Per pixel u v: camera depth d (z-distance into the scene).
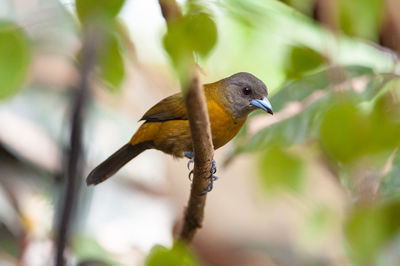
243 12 6.26
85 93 3.45
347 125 4.07
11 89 3.12
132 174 16.14
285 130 6.59
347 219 4.55
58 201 3.89
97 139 14.05
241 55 10.62
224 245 17.03
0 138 14.00
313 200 5.62
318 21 7.31
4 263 12.23
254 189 4.74
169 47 3.64
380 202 4.54
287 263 15.81
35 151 13.84
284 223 16.59
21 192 13.35
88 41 3.38
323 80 6.71
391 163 5.22
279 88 7.21
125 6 3.37
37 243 12.27
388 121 4.10
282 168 4.63
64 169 3.58
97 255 5.88
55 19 3.51
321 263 10.89
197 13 3.96
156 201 16.12
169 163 17.05
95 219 14.70
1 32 3.15
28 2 7.95
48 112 14.20
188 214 8.77
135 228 14.99
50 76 13.02
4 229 12.63
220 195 17.11
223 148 17.78
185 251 4.70
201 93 5.60
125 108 14.90
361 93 6.23
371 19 4.47
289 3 7.48
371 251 4.42
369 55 9.52
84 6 3.36
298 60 6.96
